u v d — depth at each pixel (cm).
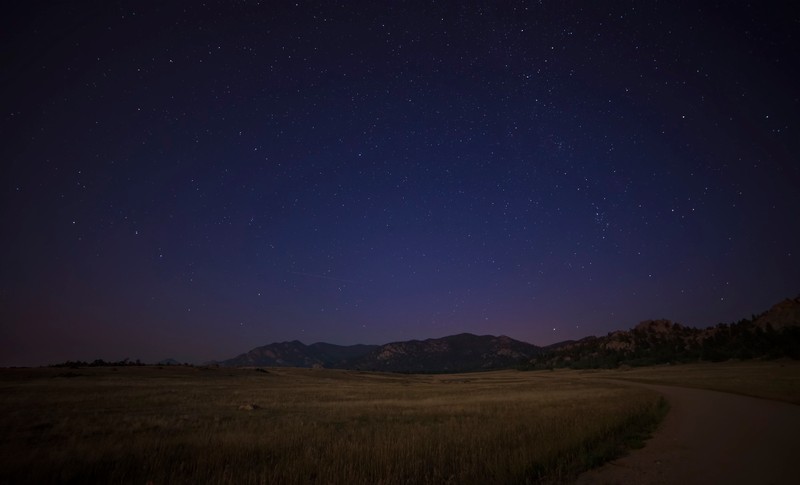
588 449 1076
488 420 1683
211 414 2044
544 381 8106
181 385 4688
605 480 805
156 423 1631
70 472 853
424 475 813
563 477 816
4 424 1539
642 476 836
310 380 7775
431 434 1272
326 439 1229
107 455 1008
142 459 979
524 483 772
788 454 1043
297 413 2178
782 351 10894
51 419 1686
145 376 5931
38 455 979
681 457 1014
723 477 828
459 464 894
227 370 8119
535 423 1444
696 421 1703
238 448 1100
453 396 3803
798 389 3325
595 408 2039
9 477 828
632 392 3578
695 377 6450
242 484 771
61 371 5662
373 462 888
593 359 17250
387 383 7938
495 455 909
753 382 4469
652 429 1492
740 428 1497
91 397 2809
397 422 1781
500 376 13538
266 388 4778
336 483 748
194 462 954
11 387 3541
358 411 2303
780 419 1723
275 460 987
